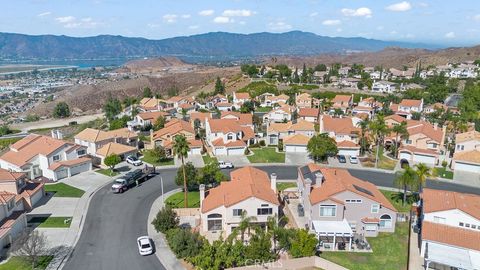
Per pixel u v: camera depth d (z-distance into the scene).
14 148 87.50
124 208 64.88
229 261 46.34
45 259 48.66
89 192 71.94
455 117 122.06
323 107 152.00
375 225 55.62
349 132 99.56
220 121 104.44
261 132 117.06
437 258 45.47
